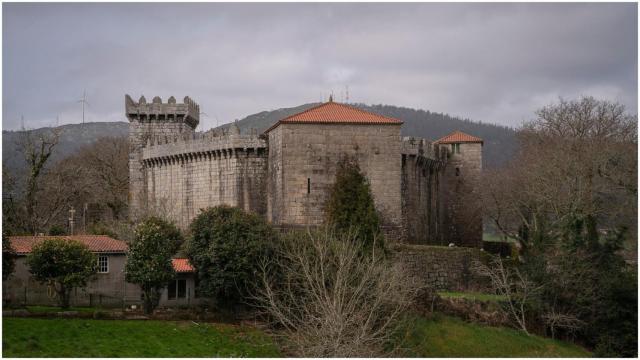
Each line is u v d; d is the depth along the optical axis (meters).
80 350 50.06
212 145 95.25
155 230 62.91
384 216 83.88
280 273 62.59
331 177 83.56
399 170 84.88
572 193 84.62
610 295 72.31
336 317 52.47
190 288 67.44
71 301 64.56
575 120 110.31
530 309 71.56
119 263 67.25
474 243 109.75
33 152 96.31
